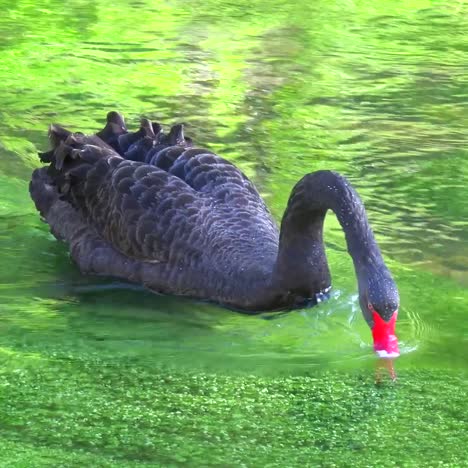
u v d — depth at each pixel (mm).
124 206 11836
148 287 11766
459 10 22328
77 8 21359
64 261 12430
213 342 10711
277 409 9453
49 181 12914
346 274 11977
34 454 8617
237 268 11188
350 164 14906
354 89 17641
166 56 18828
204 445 8828
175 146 12484
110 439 8883
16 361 10227
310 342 10734
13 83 17359
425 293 11648
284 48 19469
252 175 14289
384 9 22203
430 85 17938
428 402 9594
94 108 16469
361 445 8914
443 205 13828
